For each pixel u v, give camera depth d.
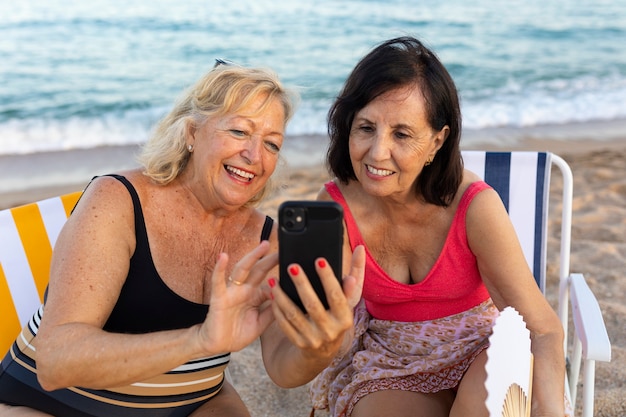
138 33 11.71
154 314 1.95
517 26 12.94
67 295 1.78
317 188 5.87
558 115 8.38
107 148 7.21
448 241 2.13
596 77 10.09
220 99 1.91
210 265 2.05
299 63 10.44
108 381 1.68
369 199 2.22
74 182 6.21
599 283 4.21
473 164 2.77
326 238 1.52
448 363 2.09
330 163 2.21
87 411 1.92
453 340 2.18
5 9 12.38
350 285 1.54
